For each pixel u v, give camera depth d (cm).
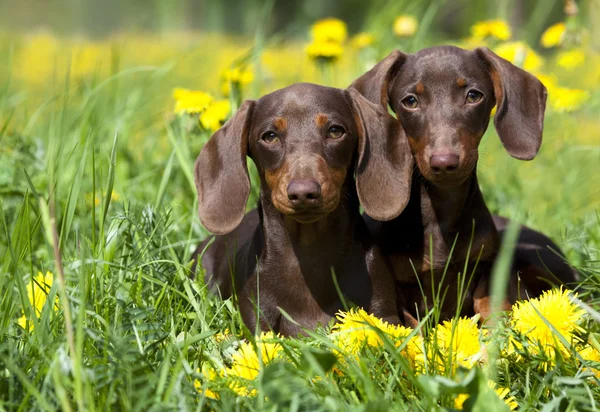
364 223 483
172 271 472
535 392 349
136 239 493
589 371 348
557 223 646
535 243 548
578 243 582
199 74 1198
